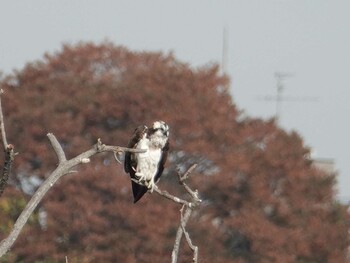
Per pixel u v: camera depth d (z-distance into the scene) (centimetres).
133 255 5203
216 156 5788
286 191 5956
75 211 5344
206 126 5878
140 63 6412
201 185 5675
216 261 5328
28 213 959
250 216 5594
